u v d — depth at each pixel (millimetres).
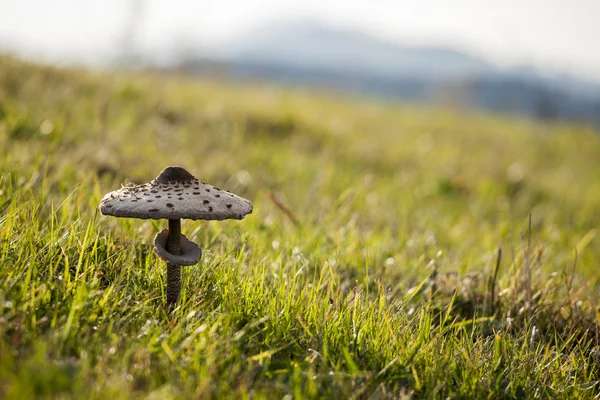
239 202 1024
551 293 1322
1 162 1374
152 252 1181
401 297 1278
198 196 1000
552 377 1092
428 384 1022
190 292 1108
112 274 1117
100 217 1268
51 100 2387
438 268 1412
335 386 977
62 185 1360
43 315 998
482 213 2404
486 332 1208
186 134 2512
